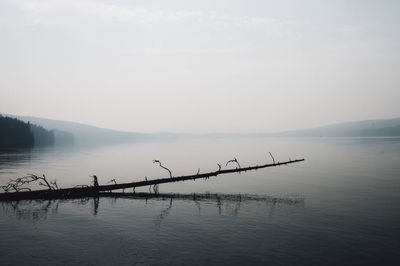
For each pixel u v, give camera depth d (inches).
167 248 1009.5
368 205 1556.3
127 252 980.6
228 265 887.7
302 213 1424.7
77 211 1499.8
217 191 2055.9
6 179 2571.4
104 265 891.4
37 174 2896.2
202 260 920.3
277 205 1601.9
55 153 6122.1
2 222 1304.1
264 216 1384.1
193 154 6550.2
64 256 952.3
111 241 1075.3
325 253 961.5
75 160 4628.4
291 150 7549.2
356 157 4825.3
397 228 1183.6
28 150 6761.8
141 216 1406.3
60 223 1293.1
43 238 1106.7
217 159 5201.8
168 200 1775.3
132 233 1159.6
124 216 1406.3
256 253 965.2
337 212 1427.2
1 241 1074.7
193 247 1016.9
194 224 1270.9
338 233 1135.6
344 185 2188.7
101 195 1907.0
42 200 1750.7
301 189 2060.8
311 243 1041.5
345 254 953.5
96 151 7372.1
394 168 3238.2
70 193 1871.3
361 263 895.7
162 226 1245.7
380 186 2118.6
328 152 6314.0
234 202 1704.0
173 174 3149.6
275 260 916.6
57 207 1585.9
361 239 1073.5
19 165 3661.4
